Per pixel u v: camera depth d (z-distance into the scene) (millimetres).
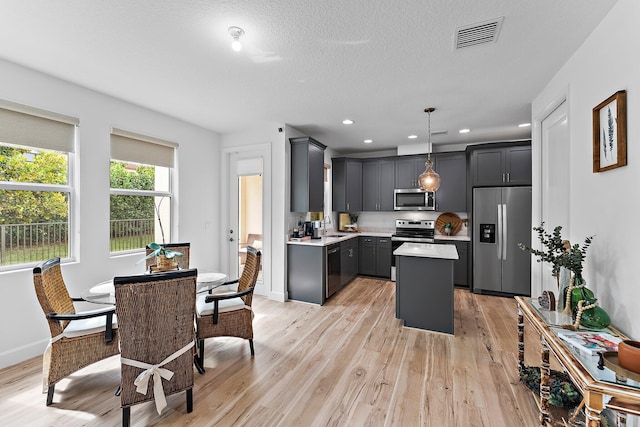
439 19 1786
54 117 2566
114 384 2119
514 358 2486
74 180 2771
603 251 1803
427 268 3061
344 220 6293
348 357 2508
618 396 1087
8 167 2400
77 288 2748
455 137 4844
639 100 1472
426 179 3453
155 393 1655
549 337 1532
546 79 2625
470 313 3609
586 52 2000
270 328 3131
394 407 1872
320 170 4484
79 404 1894
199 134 4145
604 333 1524
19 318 2404
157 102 3201
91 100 2863
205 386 2096
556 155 2660
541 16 1758
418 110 3473
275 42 2043
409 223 5582
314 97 3062
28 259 2496
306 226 4566
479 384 2111
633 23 1510
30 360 2426
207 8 1682
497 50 2143
